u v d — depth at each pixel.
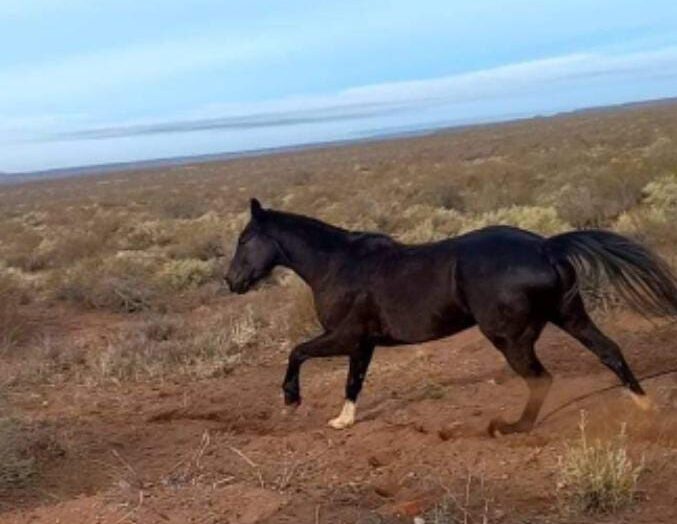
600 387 8.41
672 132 50.12
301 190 41.53
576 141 55.31
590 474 5.85
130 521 6.12
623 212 20.19
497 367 9.85
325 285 8.00
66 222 41.47
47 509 6.55
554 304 7.07
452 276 7.29
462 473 6.59
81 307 17.59
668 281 7.01
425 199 29.02
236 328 13.00
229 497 6.43
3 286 17.34
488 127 157.00
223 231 25.80
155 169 160.50
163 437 8.44
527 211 19.94
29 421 9.19
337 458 7.36
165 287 18.50
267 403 9.64
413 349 11.13
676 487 5.91
